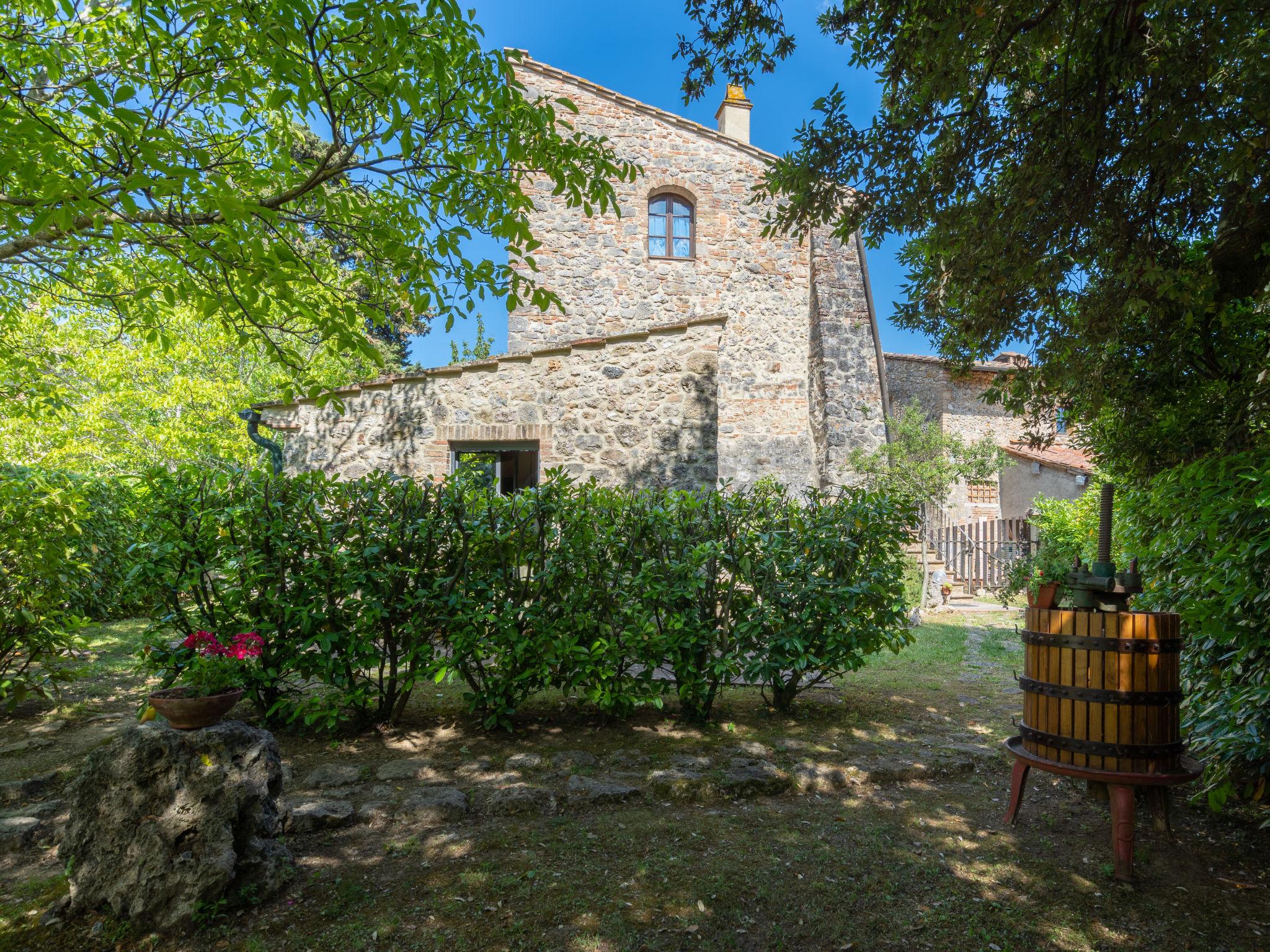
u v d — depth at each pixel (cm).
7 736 402
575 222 1126
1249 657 313
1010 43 384
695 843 289
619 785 336
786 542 464
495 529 421
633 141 1152
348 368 1452
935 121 403
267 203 365
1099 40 354
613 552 443
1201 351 455
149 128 307
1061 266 436
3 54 336
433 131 371
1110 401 495
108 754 236
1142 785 272
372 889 250
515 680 414
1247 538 310
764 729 441
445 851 278
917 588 1063
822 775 358
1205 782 321
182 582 398
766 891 254
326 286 419
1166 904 255
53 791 324
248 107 387
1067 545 1127
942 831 311
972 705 527
